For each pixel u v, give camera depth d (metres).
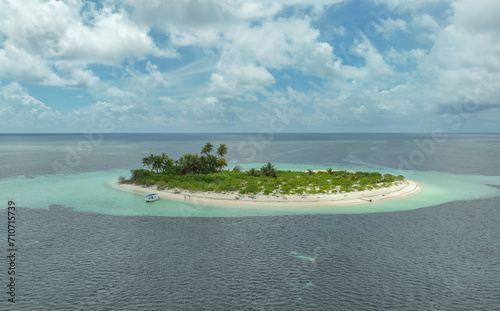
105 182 123.94
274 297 41.88
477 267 50.00
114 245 58.97
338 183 106.19
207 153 136.00
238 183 104.81
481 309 38.94
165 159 130.88
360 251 56.25
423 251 56.19
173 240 61.53
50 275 47.28
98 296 41.78
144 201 91.69
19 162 198.00
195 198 92.19
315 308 39.41
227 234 64.50
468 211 82.25
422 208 84.44
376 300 41.09
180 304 40.22
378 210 81.56
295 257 53.81
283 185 102.50
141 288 43.84
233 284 45.06
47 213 80.19
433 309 39.03
